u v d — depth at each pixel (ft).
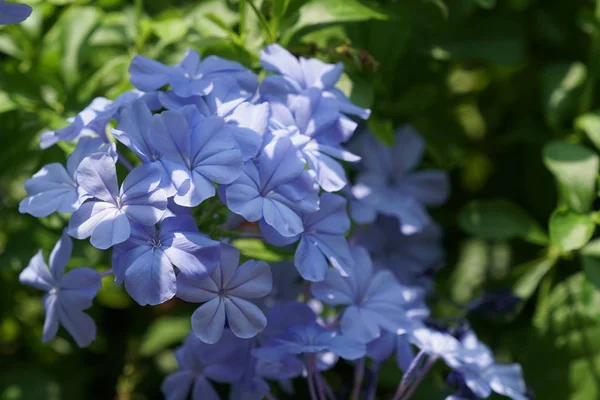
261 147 1.55
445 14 1.86
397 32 1.84
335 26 1.82
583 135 1.91
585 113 1.91
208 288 1.52
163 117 1.53
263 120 1.56
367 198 1.88
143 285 1.49
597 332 1.81
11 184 1.86
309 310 1.62
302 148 1.58
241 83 1.63
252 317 1.54
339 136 1.62
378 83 1.87
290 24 1.77
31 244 1.80
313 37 1.81
